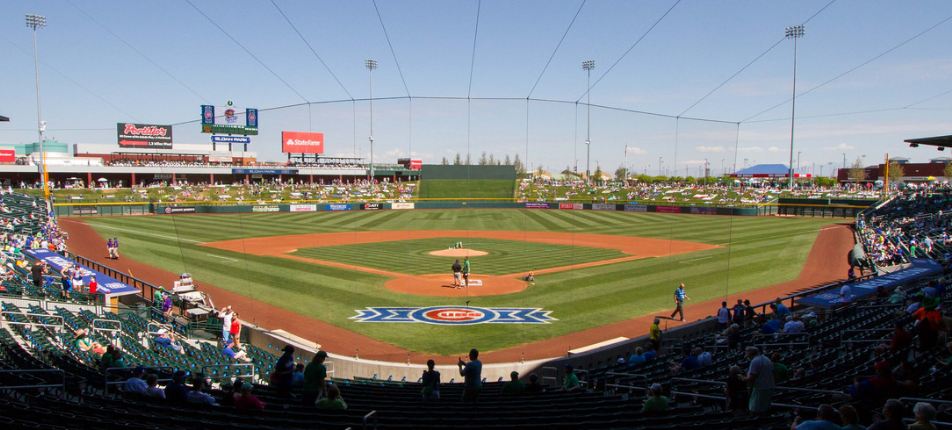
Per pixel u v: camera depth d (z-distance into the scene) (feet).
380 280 90.68
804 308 69.36
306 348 54.29
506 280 90.94
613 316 69.05
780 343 43.37
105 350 45.75
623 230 166.20
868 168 398.42
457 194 231.50
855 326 48.03
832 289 68.64
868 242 116.78
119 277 92.38
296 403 32.09
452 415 28.22
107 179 268.21
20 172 245.04
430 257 115.24
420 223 187.73
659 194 220.64
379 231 166.40
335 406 28.89
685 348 50.34
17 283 69.36
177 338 56.49
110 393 33.01
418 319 67.62
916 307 45.65
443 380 50.01
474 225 181.57
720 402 31.04
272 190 248.52
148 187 243.81
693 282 89.61
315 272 97.60
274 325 65.10
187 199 233.55
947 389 26.89
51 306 61.36
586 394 36.04
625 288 84.89
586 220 194.59
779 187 288.92
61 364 38.32
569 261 110.22
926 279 72.64
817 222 187.32
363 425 23.20
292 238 148.56
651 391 27.68
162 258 112.27
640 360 46.44
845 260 111.14
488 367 49.75
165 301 68.85
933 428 17.97
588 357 52.37
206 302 73.31
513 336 61.11
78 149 303.27
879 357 33.53
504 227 176.04
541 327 64.39
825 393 28.68
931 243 108.06
